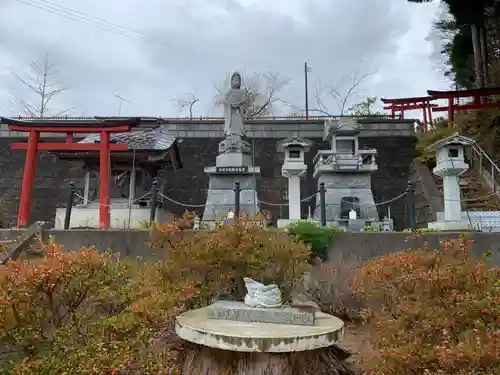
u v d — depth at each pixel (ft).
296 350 15.89
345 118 64.59
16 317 12.89
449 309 12.46
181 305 21.74
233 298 23.03
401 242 32.27
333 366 18.19
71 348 12.87
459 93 70.79
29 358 12.87
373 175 71.82
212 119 82.64
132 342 13.35
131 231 34.27
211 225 42.19
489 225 38.42
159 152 52.24
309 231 31.53
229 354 16.90
